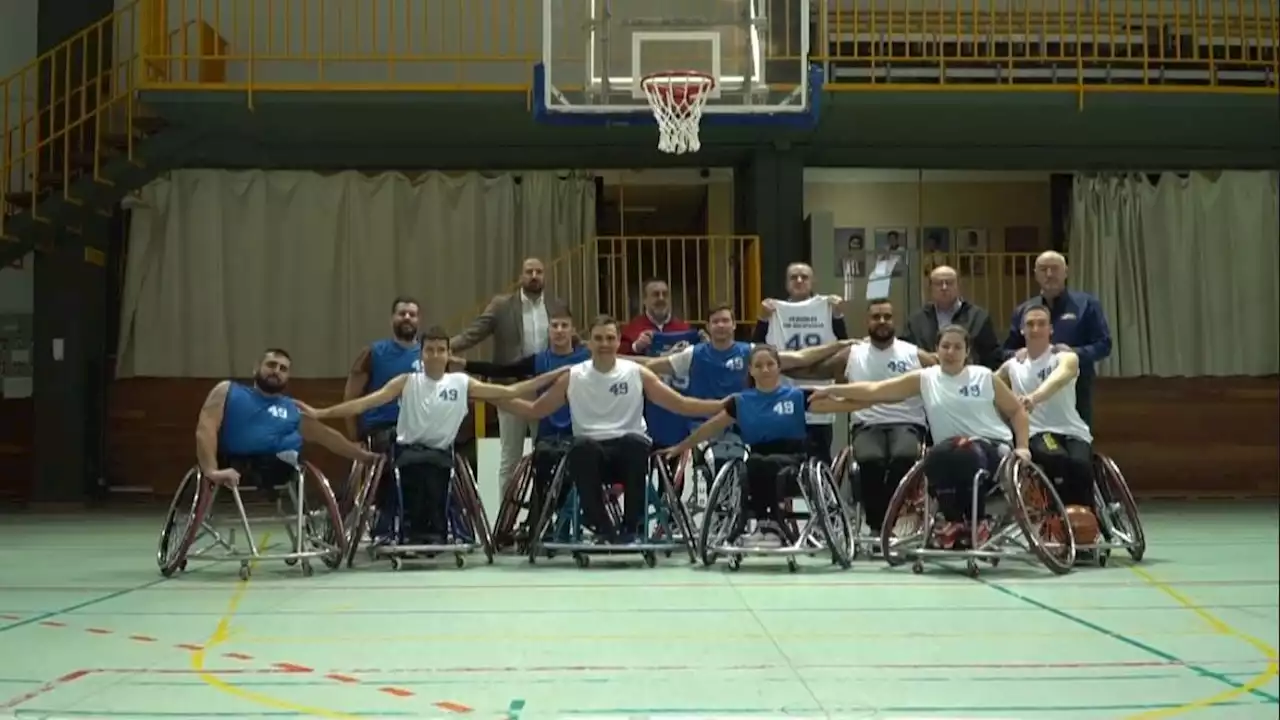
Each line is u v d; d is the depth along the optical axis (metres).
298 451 6.69
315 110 11.51
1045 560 6.25
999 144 13.20
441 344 7.03
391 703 3.48
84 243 12.77
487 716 3.31
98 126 11.57
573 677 3.82
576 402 6.99
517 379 7.94
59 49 12.64
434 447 7.01
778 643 4.40
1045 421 6.95
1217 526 9.79
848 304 13.68
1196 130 12.66
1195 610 5.14
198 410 13.14
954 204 13.81
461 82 11.60
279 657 4.19
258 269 13.07
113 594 5.81
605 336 6.96
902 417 7.39
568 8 10.06
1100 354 7.42
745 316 12.45
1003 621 4.87
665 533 7.08
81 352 12.73
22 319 13.34
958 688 3.64
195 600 5.59
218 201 13.05
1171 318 13.49
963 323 8.00
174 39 12.80
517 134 12.59
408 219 13.23
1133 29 12.92
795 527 6.91
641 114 10.12
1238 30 13.05
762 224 12.72
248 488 6.59
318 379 13.11
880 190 13.78
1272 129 12.65
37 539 9.02
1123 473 13.46
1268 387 13.60
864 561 7.00
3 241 11.78
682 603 5.38
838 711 3.34
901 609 5.18
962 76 12.48
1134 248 13.52
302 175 13.16
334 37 13.04
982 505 6.58
